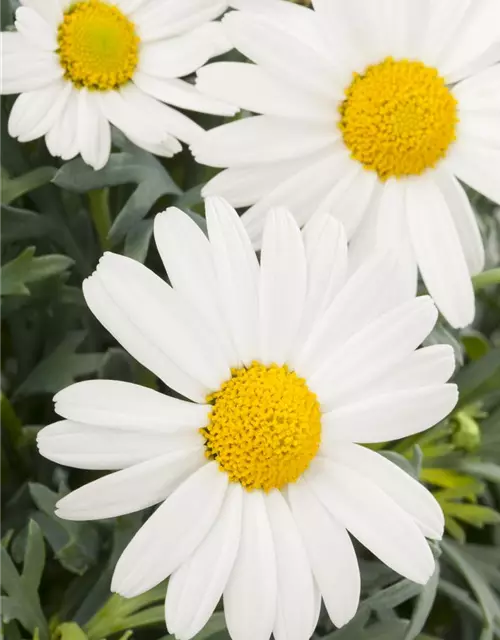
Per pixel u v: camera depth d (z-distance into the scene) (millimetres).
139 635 283
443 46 269
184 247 244
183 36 270
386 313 250
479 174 272
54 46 264
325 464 253
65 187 269
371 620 285
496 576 297
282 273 249
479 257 276
